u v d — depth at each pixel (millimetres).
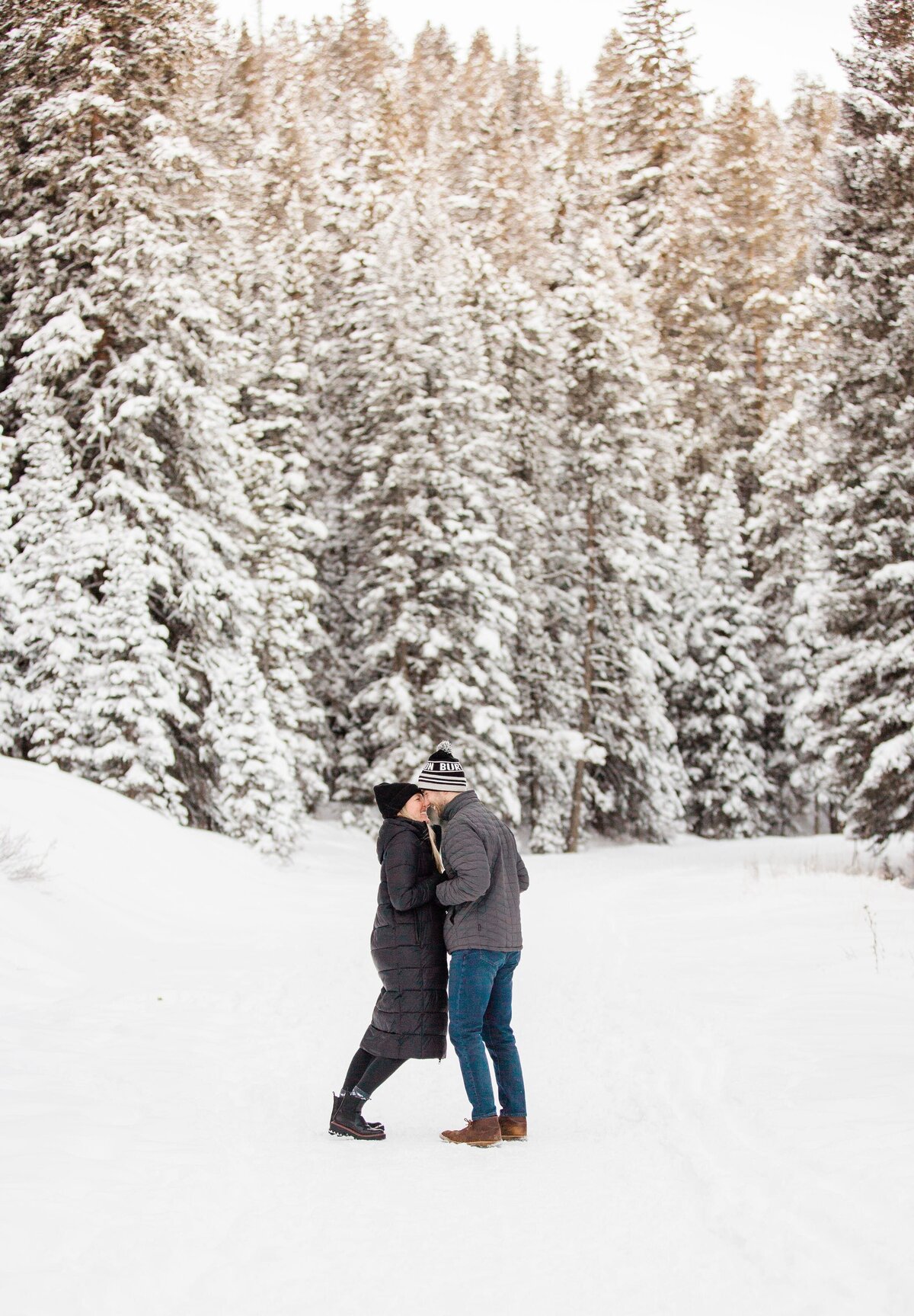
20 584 20766
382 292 31188
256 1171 4266
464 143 62000
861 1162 4000
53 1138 4254
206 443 22891
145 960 10469
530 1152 4711
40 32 22234
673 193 66625
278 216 44312
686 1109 5293
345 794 31469
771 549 44000
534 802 34938
